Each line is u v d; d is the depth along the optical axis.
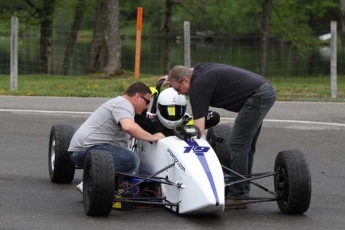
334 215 11.84
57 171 13.79
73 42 46.50
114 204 11.61
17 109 23.20
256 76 11.77
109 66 33.16
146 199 11.40
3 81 32.34
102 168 10.80
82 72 46.25
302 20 50.31
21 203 12.23
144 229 10.52
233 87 11.63
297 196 11.20
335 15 60.91
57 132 13.84
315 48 61.59
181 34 56.81
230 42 62.19
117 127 12.02
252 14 59.72
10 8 48.47
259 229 10.73
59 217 11.22
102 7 42.41
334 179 15.00
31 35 55.62
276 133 20.20
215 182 10.54
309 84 30.45
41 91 26.64
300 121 21.67
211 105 11.86
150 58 53.41
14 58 27.05
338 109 23.25
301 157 11.34
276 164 11.73
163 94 12.09
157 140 11.68
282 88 27.78
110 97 25.61
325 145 18.73
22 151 17.36
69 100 24.70
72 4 46.44
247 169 12.11
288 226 10.98
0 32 48.62
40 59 46.41
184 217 11.28
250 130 11.80
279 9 47.94
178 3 47.28
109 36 33.19
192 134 11.30
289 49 56.91
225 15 58.94
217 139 12.60
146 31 64.94
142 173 12.29
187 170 10.75
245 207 12.04
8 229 10.48
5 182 14.01
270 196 13.27
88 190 11.23
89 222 10.90
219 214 11.58
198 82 11.44
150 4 47.88
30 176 14.65
